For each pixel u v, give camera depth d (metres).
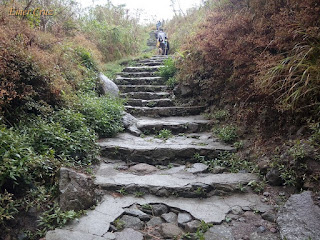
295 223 2.25
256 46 4.00
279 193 2.89
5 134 2.54
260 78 3.39
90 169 3.32
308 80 2.92
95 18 10.73
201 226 2.46
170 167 3.67
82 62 6.19
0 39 3.55
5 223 2.21
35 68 3.67
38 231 2.26
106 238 2.25
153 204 2.85
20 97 3.27
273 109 3.54
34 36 4.95
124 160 3.84
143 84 7.05
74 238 2.19
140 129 4.74
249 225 2.49
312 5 3.24
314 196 2.44
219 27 4.92
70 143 3.29
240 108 4.41
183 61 6.32
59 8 7.28
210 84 5.23
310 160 2.76
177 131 4.80
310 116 3.12
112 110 4.77
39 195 2.47
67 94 4.29
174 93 6.16
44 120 3.50
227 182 3.12
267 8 4.24
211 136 4.49
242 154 3.76
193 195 2.99
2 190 2.41
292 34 3.33
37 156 2.67
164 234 2.42
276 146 3.37
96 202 2.77
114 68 8.34
